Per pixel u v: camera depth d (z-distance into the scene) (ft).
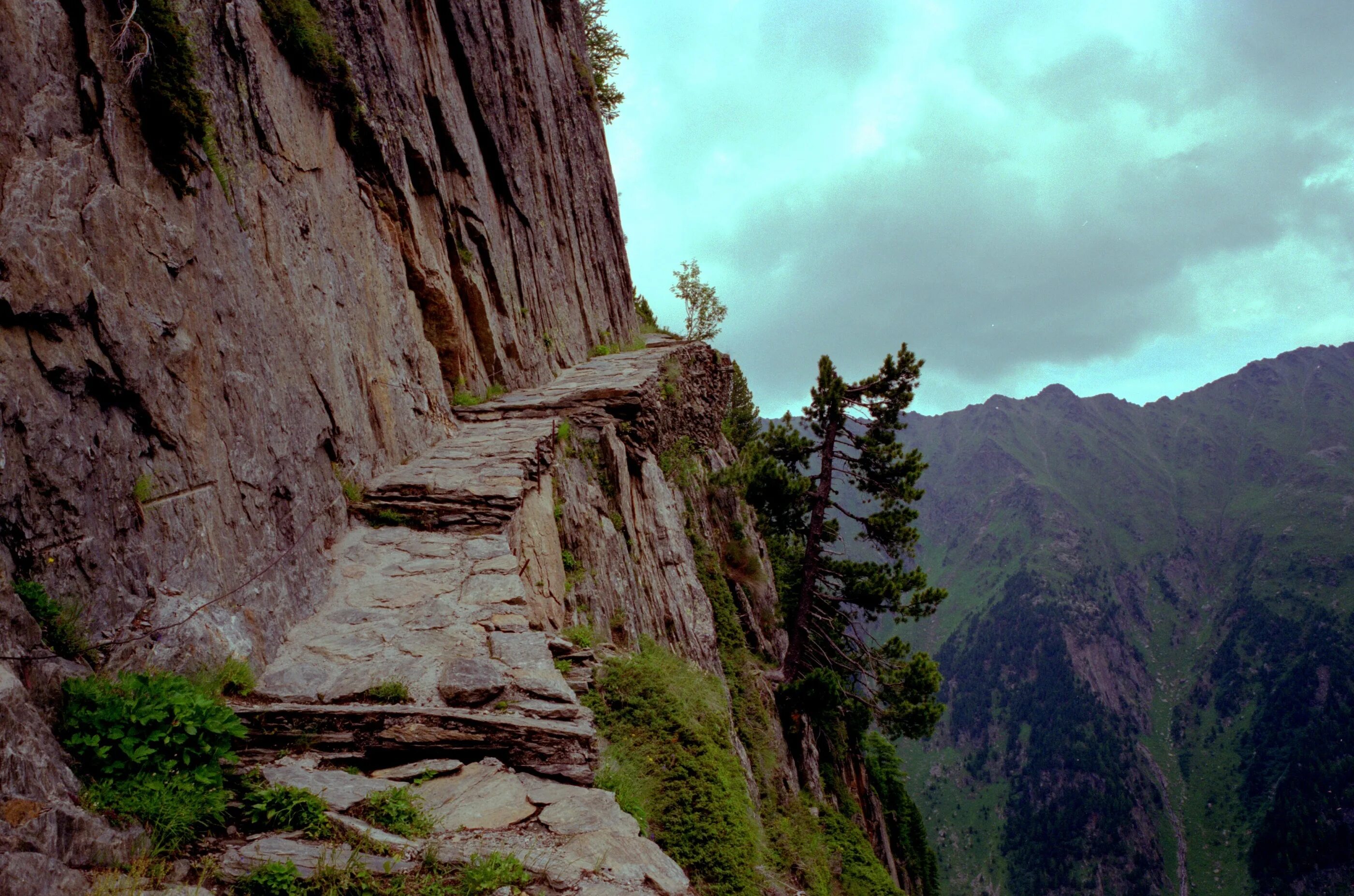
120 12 23.30
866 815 106.93
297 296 34.35
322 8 42.83
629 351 107.65
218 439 25.95
